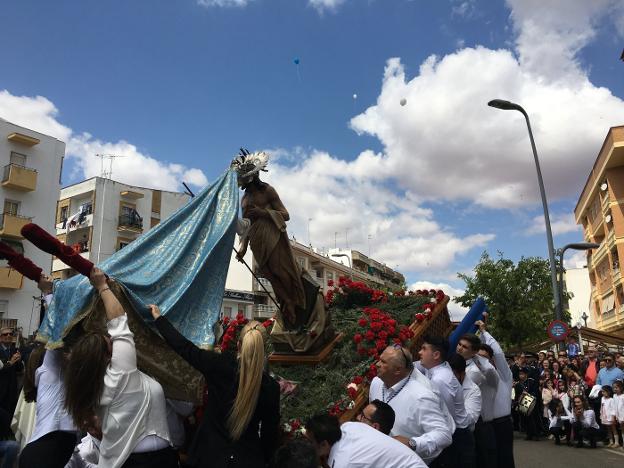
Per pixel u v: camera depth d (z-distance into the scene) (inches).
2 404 282.7
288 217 288.4
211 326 175.5
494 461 240.4
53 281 161.9
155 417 128.4
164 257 180.7
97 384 121.0
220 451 130.6
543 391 518.3
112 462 120.7
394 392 179.3
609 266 1325.0
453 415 199.8
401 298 393.7
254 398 132.0
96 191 1439.5
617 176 1160.8
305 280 298.4
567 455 425.4
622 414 458.6
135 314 156.3
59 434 148.5
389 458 134.6
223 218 200.7
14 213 1145.4
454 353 225.1
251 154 279.9
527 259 949.2
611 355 542.6
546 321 920.3
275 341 297.6
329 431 138.6
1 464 253.9
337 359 285.4
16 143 1159.6
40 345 183.3
